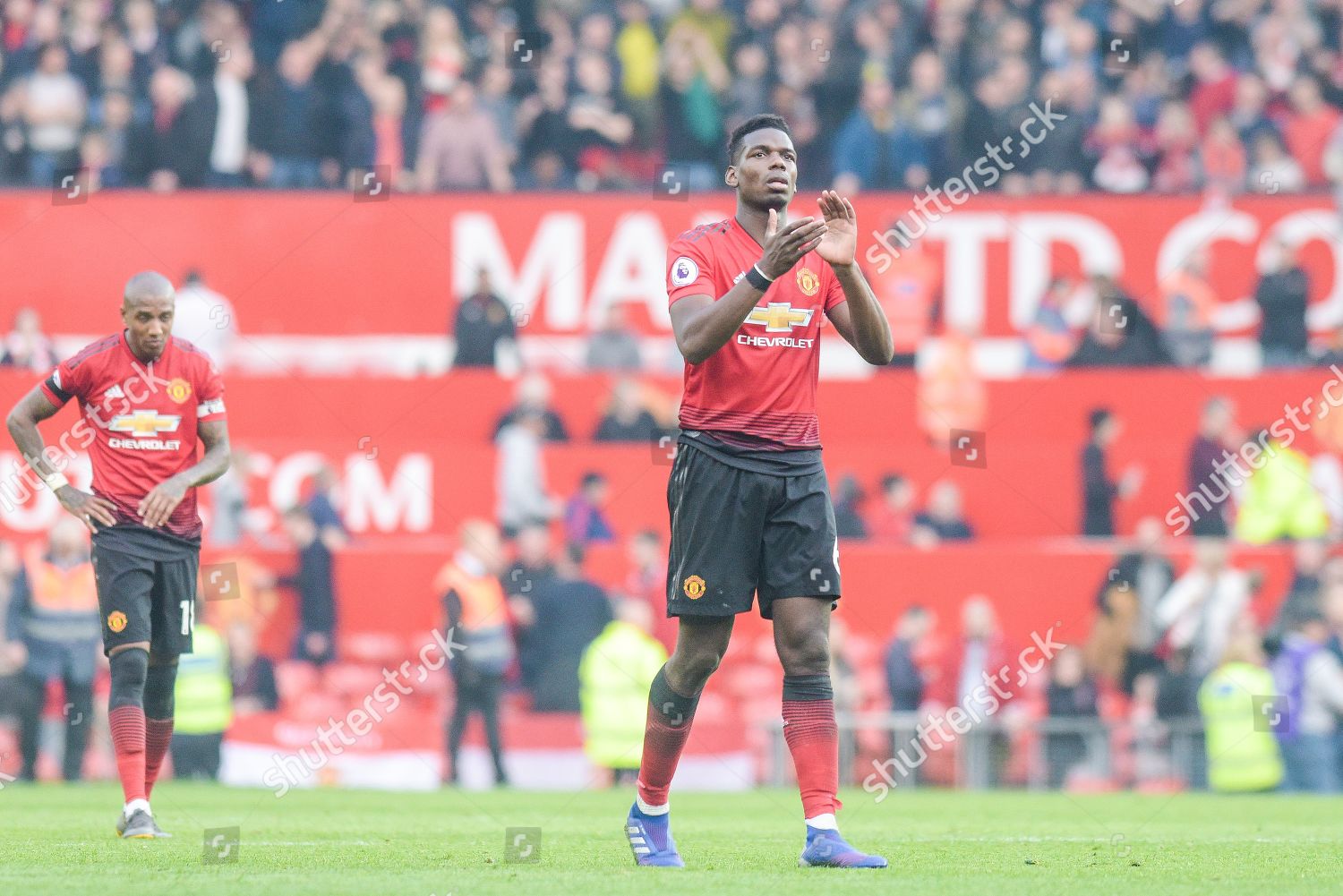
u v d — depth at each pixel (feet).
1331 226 171.01
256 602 150.20
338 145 177.58
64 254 167.32
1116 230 171.42
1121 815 97.25
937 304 171.22
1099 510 163.22
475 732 142.72
